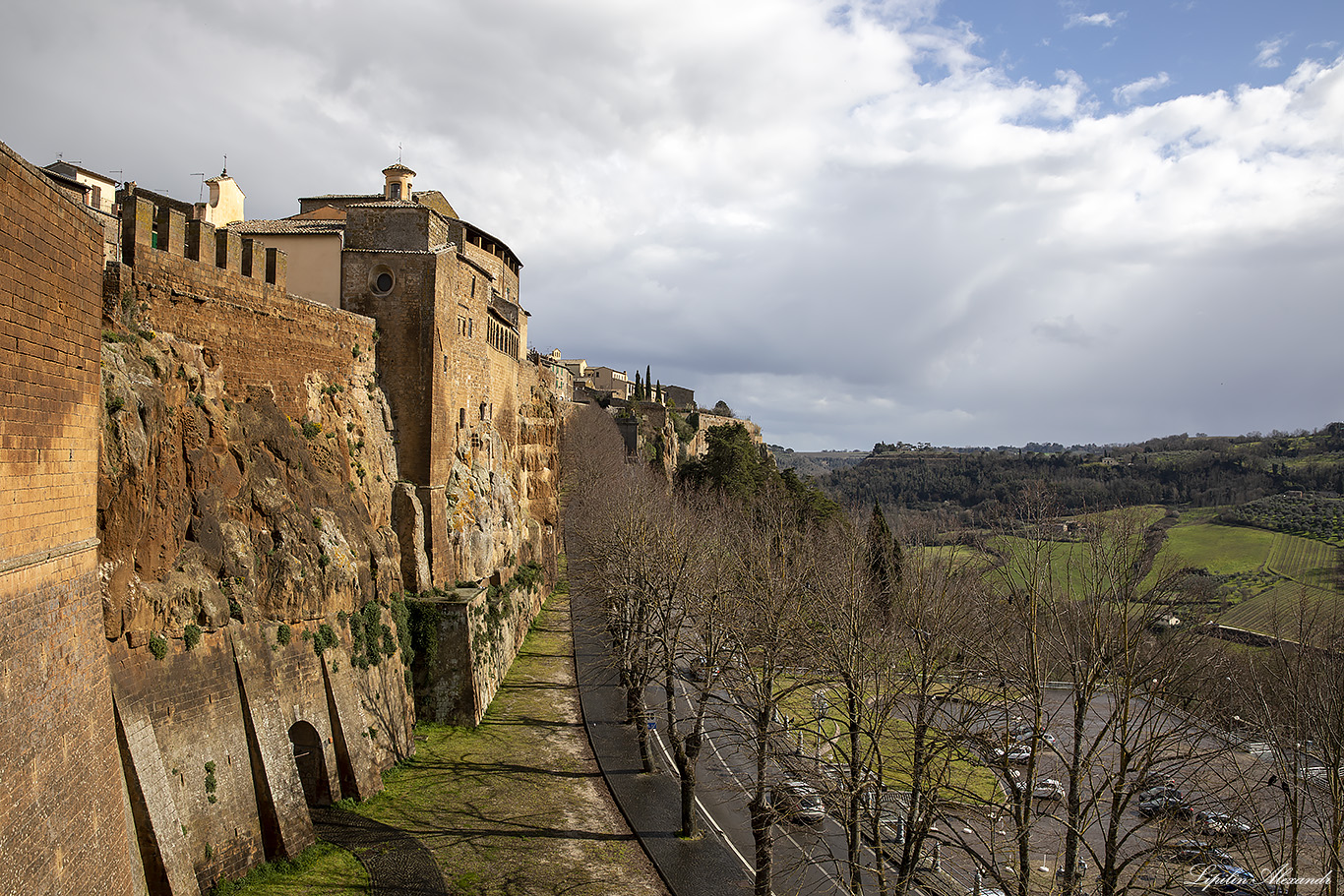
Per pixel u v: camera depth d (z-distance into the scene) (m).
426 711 46.00
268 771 30.03
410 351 49.56
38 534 17.53
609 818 38.31
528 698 54.00
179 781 26.23
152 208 30.98
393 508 47.38
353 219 50.91
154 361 29.44
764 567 43.44
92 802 19.48
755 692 36.19
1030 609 29.12
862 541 51.72
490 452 64.81
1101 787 26.05
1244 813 28.42
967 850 26.64
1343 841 25.91
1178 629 31.02
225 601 30.17
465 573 53.53
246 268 37.28
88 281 20.25
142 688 25.34
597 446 105.88
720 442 105.12
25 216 16.80
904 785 34.59
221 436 32.25
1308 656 31.80
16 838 15.70
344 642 37.81
